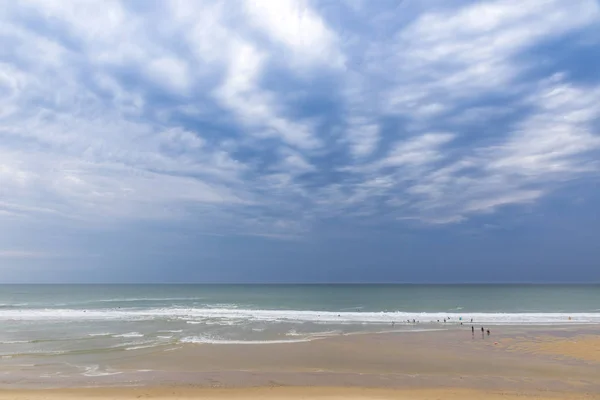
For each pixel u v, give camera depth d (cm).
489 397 1202
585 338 2309
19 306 4978
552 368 1611
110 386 1307
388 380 1420
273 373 1509
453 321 3114
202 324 2903
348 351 1928
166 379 1407
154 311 3841
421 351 1939
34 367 1579
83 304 5369
